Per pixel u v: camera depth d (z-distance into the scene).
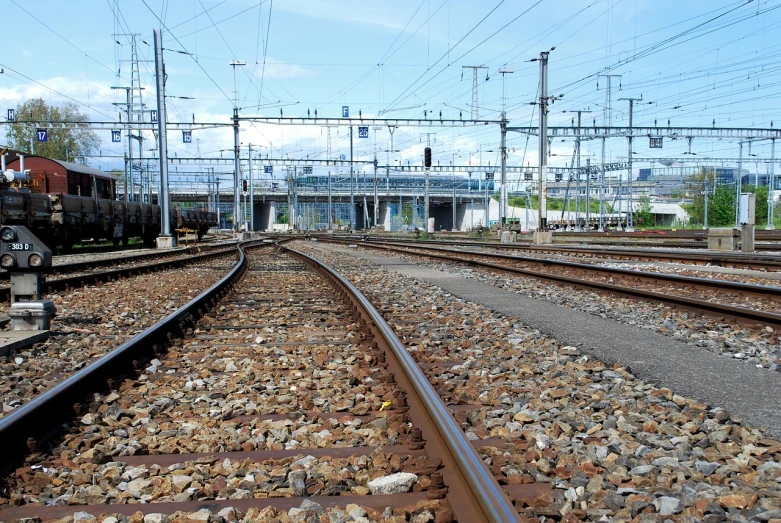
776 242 33.62
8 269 9.17
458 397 5.79
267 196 121.25
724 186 99.31
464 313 11.16
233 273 16.94
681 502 3.53
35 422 4.82
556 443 4.54
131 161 61.59
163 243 35.59
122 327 10.18
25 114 87.81
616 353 7.70
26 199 25.84
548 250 30.11
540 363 7.29
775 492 3.67
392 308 11.89
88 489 3.91
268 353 7.95
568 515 3.38
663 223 119.12
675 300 10.93
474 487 3.32
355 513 3.45
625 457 4.23
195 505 3.64
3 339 8.29
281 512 3.50
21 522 3.46
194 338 8.87
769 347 7.97
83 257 27.25
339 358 7.45
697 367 7.00
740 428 4.86
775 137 50.69
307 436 4.86
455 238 58.00
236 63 47.75
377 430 4.85
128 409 5.60
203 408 5.67
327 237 64.62
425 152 46.69
